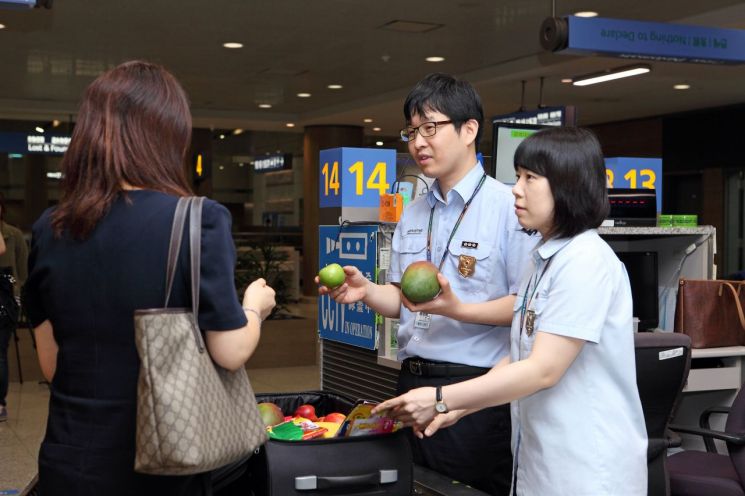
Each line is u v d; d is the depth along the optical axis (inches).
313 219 600.1
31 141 570.9
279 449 70.1
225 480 72.4
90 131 61.9
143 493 59.0
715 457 133.3
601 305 67.0
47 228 63.3
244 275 380.5
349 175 144.6
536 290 69.9
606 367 69.2
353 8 299.0
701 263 160.7
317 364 347.6
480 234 90.2
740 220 519.2
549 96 475.5
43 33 342.3
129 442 59.0
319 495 70.4
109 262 59.8
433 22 320.2
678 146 550.3
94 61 400.5
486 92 459.8
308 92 492.4
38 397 272.4
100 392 59.8
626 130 586.9
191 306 59.1
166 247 59.4
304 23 322.3
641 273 167.2
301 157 890.1
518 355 72.2
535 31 335.9
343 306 141.6
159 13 307.9
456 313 82.7
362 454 71.6
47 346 65.4
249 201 989.2
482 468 92.0
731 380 155.3
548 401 69.4
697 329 155.2
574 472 68.2
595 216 68.5
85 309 60.4
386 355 131.2
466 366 90.3
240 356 59.6
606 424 68.8
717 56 261.9
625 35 251.0
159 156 63.0
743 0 287.4
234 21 319.6
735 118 513.7
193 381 55.9
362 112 533.0
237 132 730.8
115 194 61.0
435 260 93.4
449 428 91.6
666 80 418.6
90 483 58.9
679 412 161.0
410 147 91.1
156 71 64.6
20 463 195.0
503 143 155.6
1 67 415.5
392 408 66.2
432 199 95.1
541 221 70.0
